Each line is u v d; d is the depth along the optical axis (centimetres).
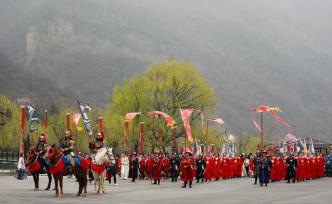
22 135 5066
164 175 5309
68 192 3381
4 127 8669
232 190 3762
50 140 9319
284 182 4997
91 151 3369
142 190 3700
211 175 5203
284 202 2712
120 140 8481
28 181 4681
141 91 8750
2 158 7950
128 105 8662
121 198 2950
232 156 6128
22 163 5050
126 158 5462
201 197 3058
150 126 8369
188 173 4125
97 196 3088
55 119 9575
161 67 8962
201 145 6500
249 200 2841
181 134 8694
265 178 4359
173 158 5062
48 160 3088
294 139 6612
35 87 17512
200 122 8906
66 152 2983
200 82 8906
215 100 9000
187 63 9100
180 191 3616
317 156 5950
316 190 3756
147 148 8475
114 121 8462
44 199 2803
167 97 8794
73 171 3005
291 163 4912
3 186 3941
